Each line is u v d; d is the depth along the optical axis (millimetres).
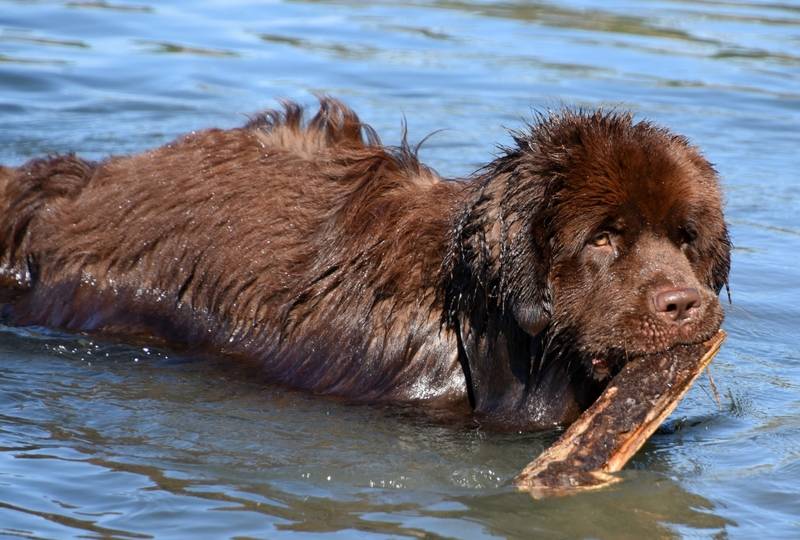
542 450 10336
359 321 11414
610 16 28797
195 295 12258
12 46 24297
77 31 25875
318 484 9570
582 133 10328
